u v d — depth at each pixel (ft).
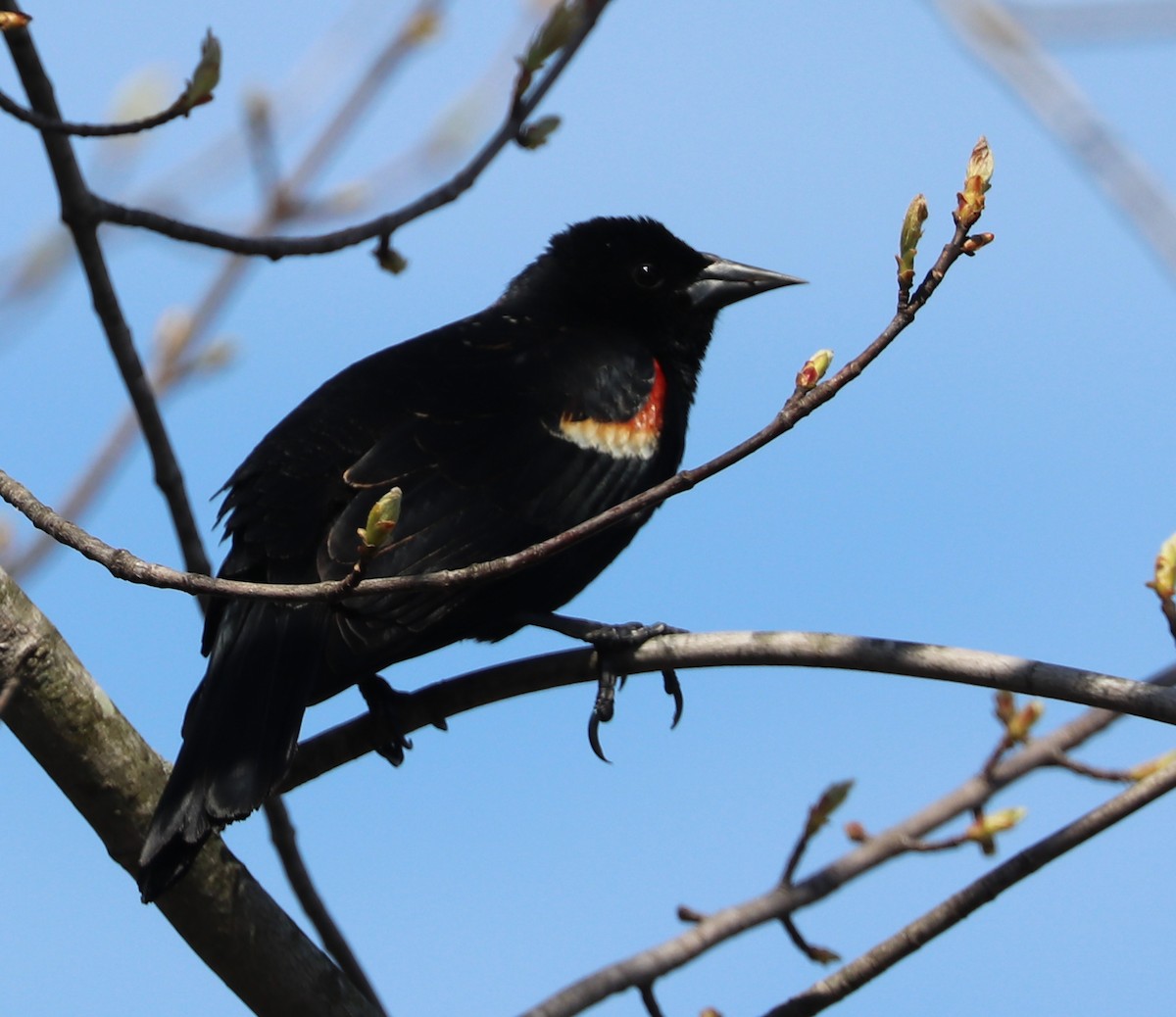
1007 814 28.68
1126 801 25.26
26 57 26.81
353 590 19.83
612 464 31.83
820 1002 25.81
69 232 29.55
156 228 28.19
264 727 24.43
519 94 30.14
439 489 29.27
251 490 28.43
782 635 24.34
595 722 26.05
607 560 32.68
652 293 36.83
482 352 32.50
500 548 29.48
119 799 23.34
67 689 22.85
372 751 27.78
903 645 23.07
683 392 37.50
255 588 19.90
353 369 31.30
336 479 28.76
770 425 20.74
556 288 36.63
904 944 25.67
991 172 20.84
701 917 28.71
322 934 30.48
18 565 30.63
